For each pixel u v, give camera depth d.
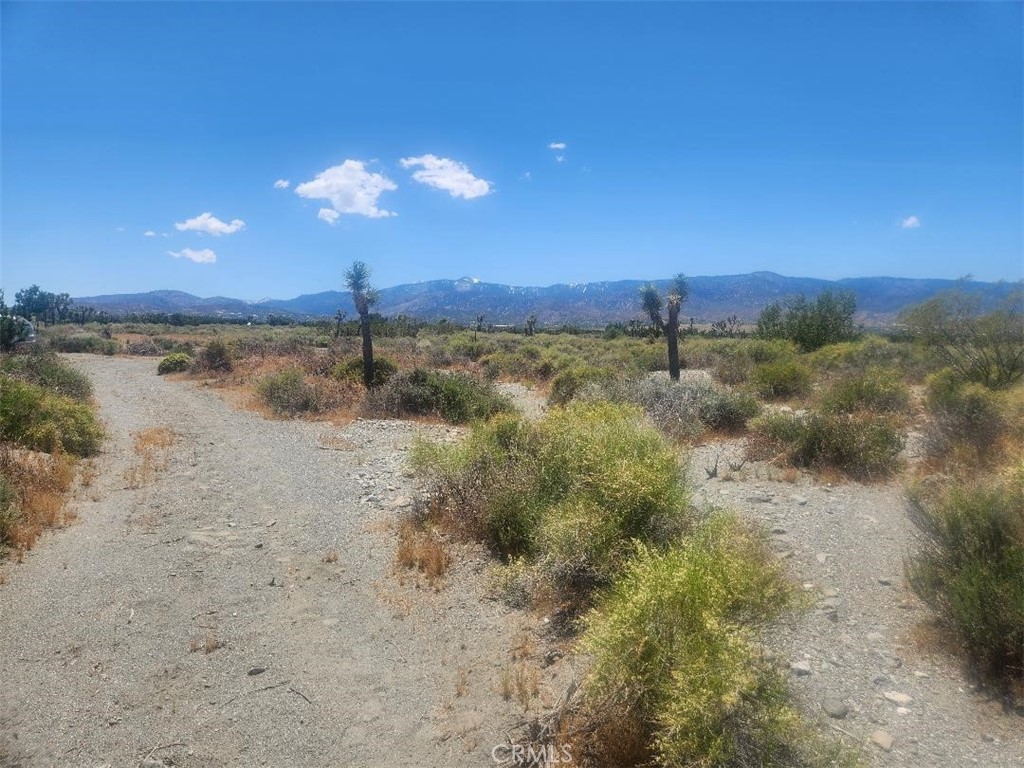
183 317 107.00
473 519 7.38
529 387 24.36
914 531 6.70
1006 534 4.72
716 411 12.95
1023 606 4.01
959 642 4.43
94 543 7.28
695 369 26.00
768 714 3.23
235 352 32.12
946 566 4.92
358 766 3.86
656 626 3.61
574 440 7.15
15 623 5.43
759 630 3.93
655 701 3.53
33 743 4.00
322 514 8.44
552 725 3.88
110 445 12.63
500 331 83.94
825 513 7.48
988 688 4.04
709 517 5.62
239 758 3.93
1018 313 14.23
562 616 5.38
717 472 9.51
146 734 4.12
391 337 52.53
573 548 5.53
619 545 5.43
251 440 13.56
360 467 11.02
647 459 6.07
